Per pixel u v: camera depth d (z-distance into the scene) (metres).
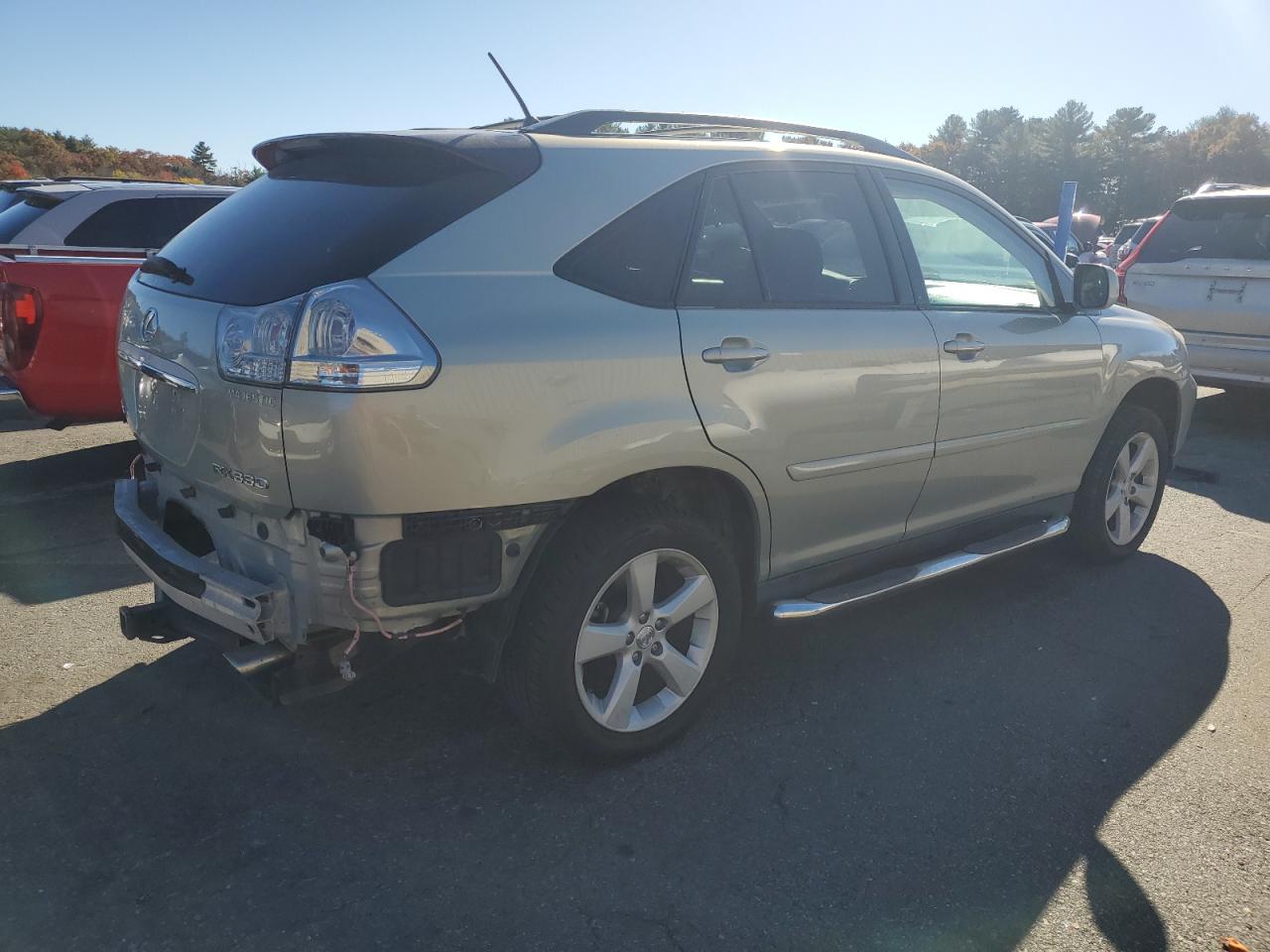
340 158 2.87
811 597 3.35
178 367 2.65
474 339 2.38
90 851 2.51
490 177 2.61
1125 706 3.39
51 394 5.55
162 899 2.34
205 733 3.08
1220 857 2.59
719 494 3.09
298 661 2.51
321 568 2.38
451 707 3.26
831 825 2.69
